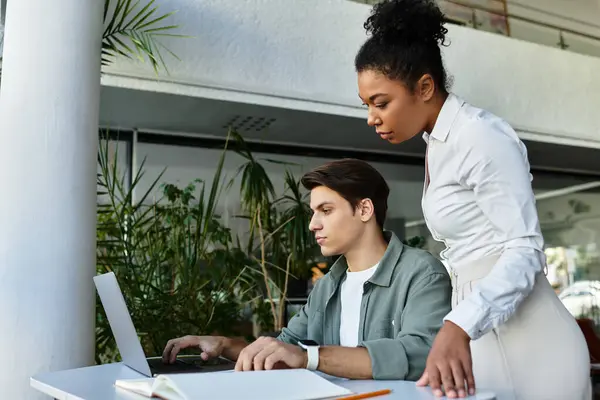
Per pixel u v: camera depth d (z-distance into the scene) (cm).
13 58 180
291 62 374
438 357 82
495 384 103
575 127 482
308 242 363
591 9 522
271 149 466
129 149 416
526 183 102
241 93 356
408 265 135
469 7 462
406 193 521
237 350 147
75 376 103
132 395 78
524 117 462
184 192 400
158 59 332
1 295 164
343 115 388
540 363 102
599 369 249
